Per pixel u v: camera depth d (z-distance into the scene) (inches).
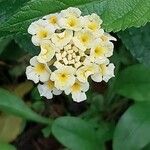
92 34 3.5
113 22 3.6
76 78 3.6
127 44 4.6
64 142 4.9
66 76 3.5
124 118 5.0
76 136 5.0
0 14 4.0
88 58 3.5
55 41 3.5
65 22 3.5
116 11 3.6
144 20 3.5
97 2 3.6
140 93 5.2
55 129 4.9
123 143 5.0
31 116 5.2
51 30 3.5
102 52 3.6
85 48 3.5
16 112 5.1
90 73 3.5
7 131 5.5
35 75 3.5
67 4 3.5
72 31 3.5
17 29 3.5
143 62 4.6
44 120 5.3
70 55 3.5
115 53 5.1
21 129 5.5
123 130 5.0
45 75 3.5
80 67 3.5
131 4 3.6
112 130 5.4
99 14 3.6
